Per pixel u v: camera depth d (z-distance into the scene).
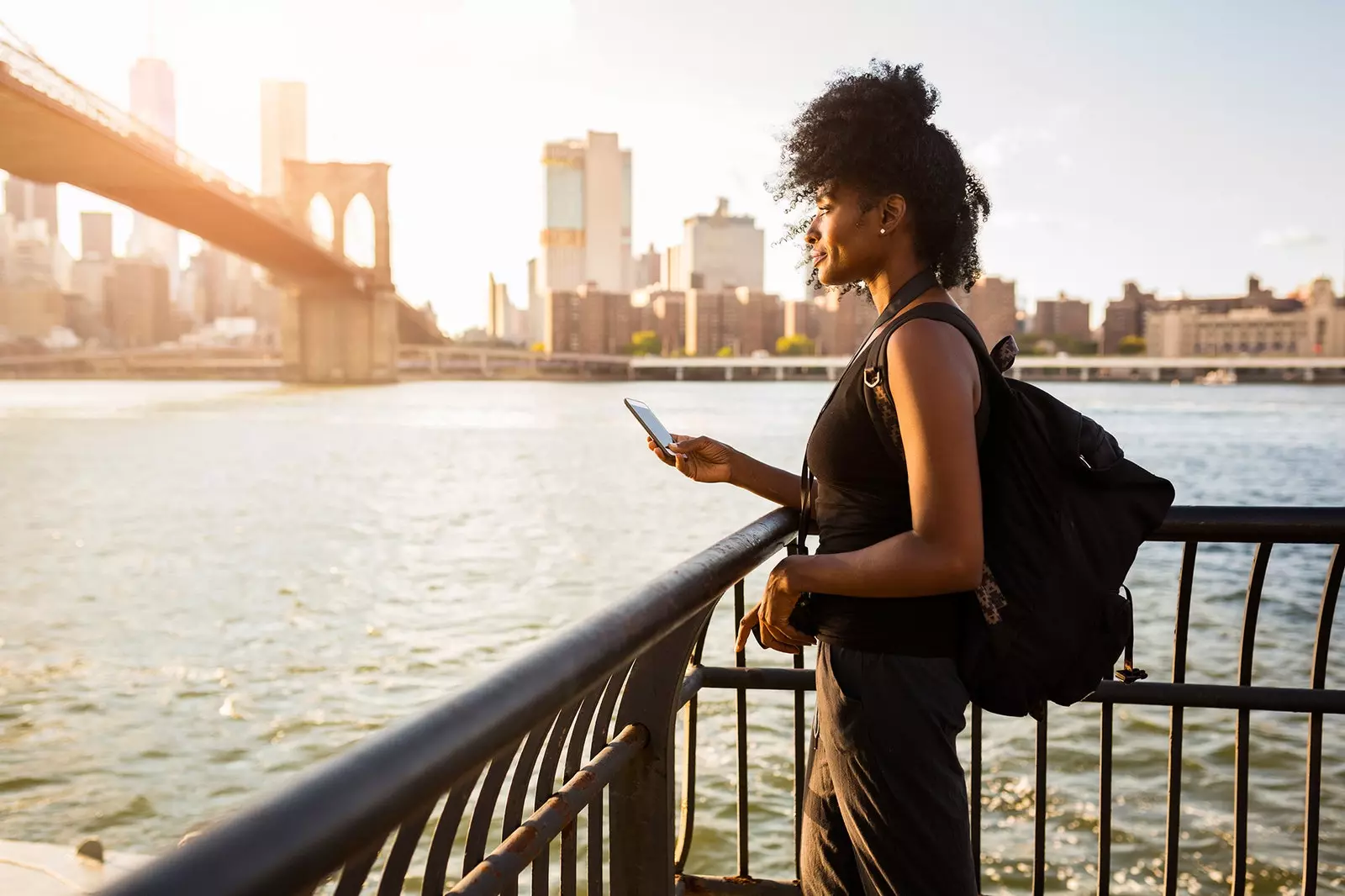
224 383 181.50
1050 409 1.49
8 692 10.70
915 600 1.53
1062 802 7.55
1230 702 2.21
